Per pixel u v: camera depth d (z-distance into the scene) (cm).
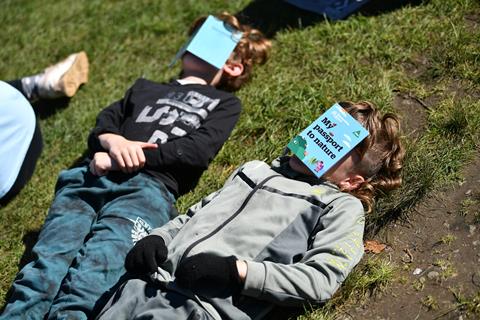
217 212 260
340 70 356
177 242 254
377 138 273
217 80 364
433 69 334
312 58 371
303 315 248
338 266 238
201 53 358
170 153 308
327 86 348
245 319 235
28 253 322
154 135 320
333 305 253
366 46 360
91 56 444
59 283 269
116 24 466
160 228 264
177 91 340
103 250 267
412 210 275
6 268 313
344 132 267
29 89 405
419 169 285
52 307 254
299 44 381
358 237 247
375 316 246
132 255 242
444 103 315
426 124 311
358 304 251
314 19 399
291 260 245
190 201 320
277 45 392
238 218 255
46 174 366
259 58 379
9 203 351
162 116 327
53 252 279
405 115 320
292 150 270
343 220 249
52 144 386
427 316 239
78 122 390
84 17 486
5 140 321
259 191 262
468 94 317
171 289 236
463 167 284
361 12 387
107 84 415
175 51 425
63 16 497
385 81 337
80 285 255
